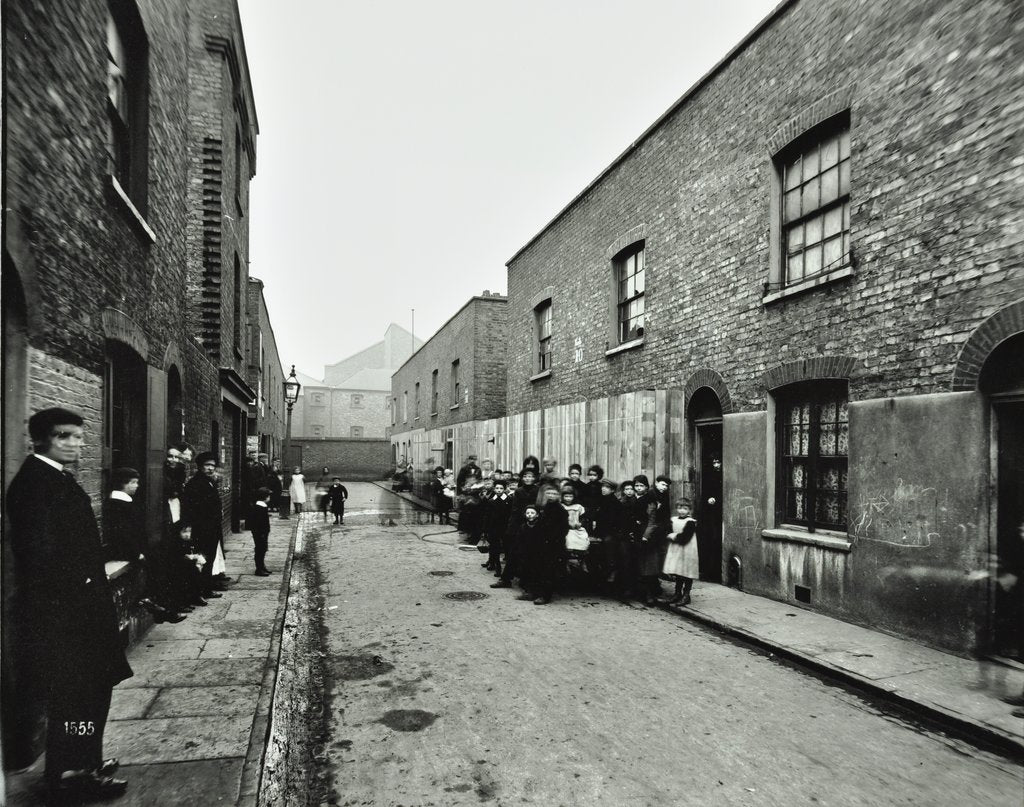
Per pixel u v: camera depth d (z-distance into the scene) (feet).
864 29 21.77
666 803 11.12
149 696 15.46
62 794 10.46
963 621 18.19
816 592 23.47
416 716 14.85
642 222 35.73
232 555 37.55
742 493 27.27
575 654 19.48
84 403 16.05
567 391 45.52
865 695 16.21
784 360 25.11
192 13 37.70
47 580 10.19
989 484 17.87
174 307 26.94
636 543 26.63
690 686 16.76
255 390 72.08
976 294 17.93
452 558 38.58
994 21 17.56
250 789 11.16
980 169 17.87
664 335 33.40
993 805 11.19
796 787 11.70
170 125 25.77
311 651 19.90
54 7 13.74
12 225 11.51
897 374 20.31
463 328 75.41
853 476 21.83
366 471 150.61
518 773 12.18
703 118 30.45
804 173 24.97
